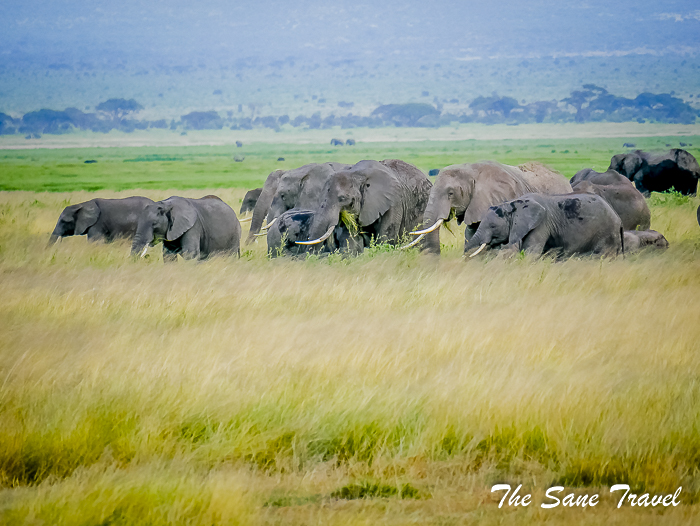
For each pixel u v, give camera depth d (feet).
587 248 55.47
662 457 24.48
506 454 25.16
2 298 45.85
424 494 23.53
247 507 21.95
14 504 22.12
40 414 26.91
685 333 35.47
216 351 33.78
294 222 61.77
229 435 25.95
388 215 60.49
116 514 21.27
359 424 26.05
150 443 25.36
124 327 38.47
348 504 23.02
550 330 36.58
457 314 40.06
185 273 52.80
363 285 47.24
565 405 26.50
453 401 27.12
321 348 33.40
